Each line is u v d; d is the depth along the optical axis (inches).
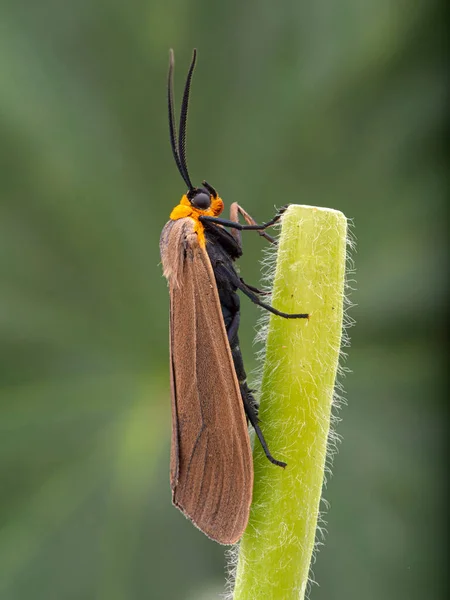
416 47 4.6
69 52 4.7
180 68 4.7
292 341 3.4
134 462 4.7
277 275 3.4
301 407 3.4
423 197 4.7
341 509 4.6
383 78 4.7
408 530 4.5
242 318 4.7
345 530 4.6
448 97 4.6
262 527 3.4
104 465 4.7
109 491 4.6
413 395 4.7
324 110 4.7
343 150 4.7
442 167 4.7
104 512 4.6
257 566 3.4
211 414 3.6
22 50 4.6
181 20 4.7
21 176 4.7
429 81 4.6
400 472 4.6
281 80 4.7
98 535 4.5
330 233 3.4
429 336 4.7
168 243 3.8
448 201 4.6
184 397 3.7
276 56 4.7
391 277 4.6
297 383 3.4
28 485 4.6
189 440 3.6
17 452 4.6
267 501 3.4
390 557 4.5
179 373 3.7
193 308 3.7
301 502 3.4
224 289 3.8
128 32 4.7
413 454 4.6
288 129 4.7
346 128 4.7
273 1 4.7
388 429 4.7
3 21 4.6
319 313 3.4
